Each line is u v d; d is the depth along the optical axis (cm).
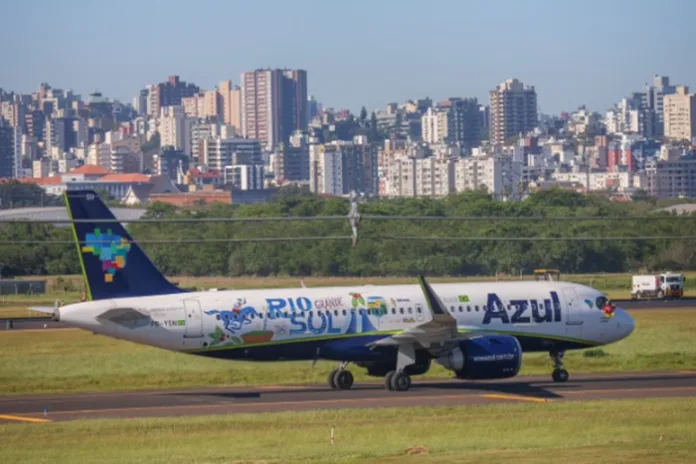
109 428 16562
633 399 19362
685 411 17638
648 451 14200
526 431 16062
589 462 13612
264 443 15338
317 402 19538
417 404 19188
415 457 14238
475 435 15812
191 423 16938
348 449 14850
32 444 15425
